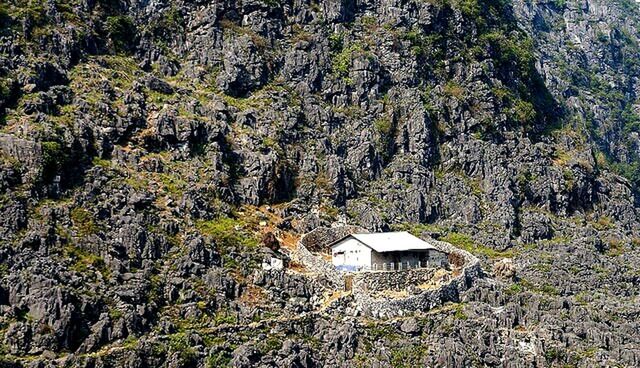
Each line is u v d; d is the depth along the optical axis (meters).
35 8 121.44
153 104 118.88
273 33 138.75
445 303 99.75
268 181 116.50
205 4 139.12
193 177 111.00
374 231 118.12
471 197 131.38
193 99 123.50
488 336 94.06
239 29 137.25
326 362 89.12
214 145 115.81
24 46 115.81
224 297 93.94
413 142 134.25
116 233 96.31
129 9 134.38
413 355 90.50
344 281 98.56
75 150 103.50
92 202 99.25
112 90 116.88
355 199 123.81
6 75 108.62
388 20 146.62
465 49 150.25
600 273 122.44
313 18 143.38
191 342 86.12
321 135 129.25
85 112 110.06
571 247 128.12
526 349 93.69
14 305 82.69
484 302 101.50
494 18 163.62
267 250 102.88
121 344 83.81
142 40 132.00
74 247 92.19
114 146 108.69
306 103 132.62
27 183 96.19
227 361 85.81
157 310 89.56
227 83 129.62
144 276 92.12
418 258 106.62
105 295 87.38
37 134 100.25
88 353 81.81
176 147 114.44
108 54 127.12
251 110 125.62
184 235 101.19
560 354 93.12
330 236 112.56
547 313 100.25
